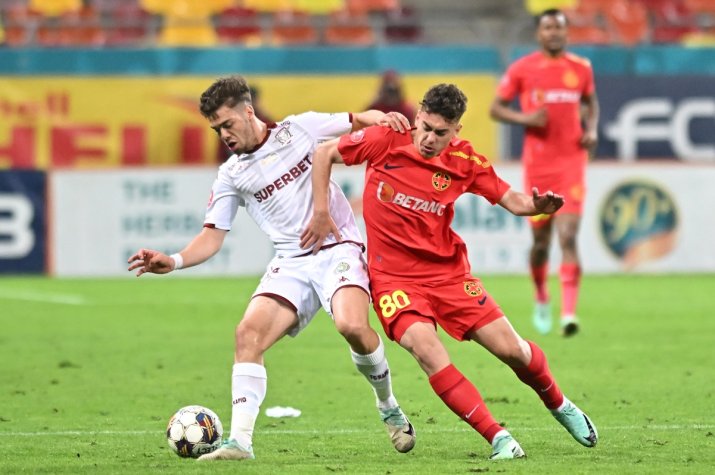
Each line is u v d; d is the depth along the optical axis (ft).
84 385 111.45
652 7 260.21
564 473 69.77
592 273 222.89
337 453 78.54
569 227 143.13
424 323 74.84
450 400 74.38
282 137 80.12
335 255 79.15
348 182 213.87
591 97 146.61
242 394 75.15
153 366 123.34
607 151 232.12
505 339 75.00
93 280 215.10
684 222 224.53
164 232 219.00
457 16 268.62
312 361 126.72
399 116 77.46
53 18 245.86
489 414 75.00
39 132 225.97
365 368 76.33
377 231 77.20
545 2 255.70
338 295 76.84
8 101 225.35
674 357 127.85
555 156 144.46
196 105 228.22
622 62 231.71
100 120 227.20
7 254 219.00
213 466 72.43
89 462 75.36
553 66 144.56
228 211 81.10
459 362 126.00
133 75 227.20
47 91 225.97
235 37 246.88
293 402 102.01
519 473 69.77
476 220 217.97
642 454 77.05
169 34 246.88
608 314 167.02
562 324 141.49
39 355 131.13
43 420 93.61
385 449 80.28
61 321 161.07
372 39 250.57
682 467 71.97
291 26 246.68
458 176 76.59
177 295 192.34
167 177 218.79
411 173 76.23
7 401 102.83
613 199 222.89
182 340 143.02
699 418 92.89
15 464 74.84
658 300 183.32
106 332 150.30
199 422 76.64
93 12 249.96
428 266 76.54
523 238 219.20
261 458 76.02
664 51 232.32
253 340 76.13
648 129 232.12
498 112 146.00
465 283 76.18
